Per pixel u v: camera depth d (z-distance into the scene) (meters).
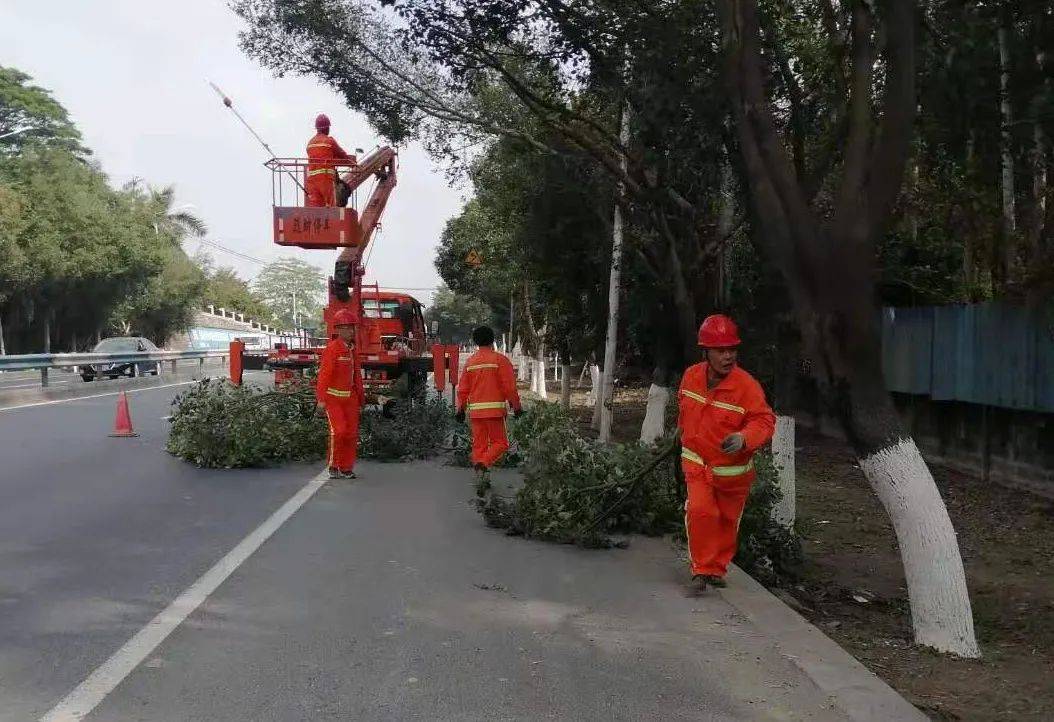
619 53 10.59
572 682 5.04
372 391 17.33
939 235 15.11
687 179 10.84
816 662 5.41
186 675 4.96
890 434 6.71
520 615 6.24
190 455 12.59
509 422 13.97
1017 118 9.02
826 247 6.67
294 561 7.46
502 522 9.04
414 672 5.10
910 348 15.43
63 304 51.72
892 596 8.66
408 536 8.56
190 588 6.60
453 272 42.28
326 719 4.45
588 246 17.25
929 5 8.84
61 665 5.06
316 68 13.40
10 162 49.53
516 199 17.50
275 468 12.60
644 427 14.90
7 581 6.70
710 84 9.35
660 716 4.62
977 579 9.27
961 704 5.51
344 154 15.66
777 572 8.77
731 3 6.95
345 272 17.19
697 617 6.31
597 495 8.65
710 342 6.77
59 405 20.89
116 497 10.07
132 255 51.22
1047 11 8.42
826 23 9.24
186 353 39.34
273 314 131.50
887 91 6.55
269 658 5.25
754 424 6.69
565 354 23.08
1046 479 12.19
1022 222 12.14
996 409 13.36
